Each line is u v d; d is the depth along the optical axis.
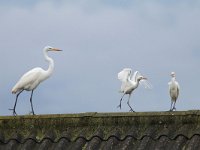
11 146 12.56
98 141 12.04
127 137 11.94
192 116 11.71
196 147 11.03
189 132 11.58
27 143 12.53
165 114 11.99
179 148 11.26
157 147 11.46
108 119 12.38
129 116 12.24
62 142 12.28
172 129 11.81
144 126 12.10
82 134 12.34
